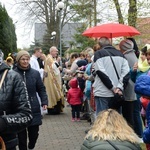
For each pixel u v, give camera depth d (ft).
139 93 15.29
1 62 13.76
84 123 37.83
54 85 43.57
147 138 15.23
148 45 24.27
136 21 61.16
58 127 35.81
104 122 12.76
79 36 115.65
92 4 83.97
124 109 26.86
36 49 41.19
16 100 13.53
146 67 24.36
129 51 27.25
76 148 27.25
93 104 30.48
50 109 44.34
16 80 13.65
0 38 93.76
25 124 13.42
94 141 12.31
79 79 38.70
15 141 13.88
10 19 103.19
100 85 25.16
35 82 24.03
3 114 13.43
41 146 28.07
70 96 39.09
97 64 24.99
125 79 24.90
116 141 12.20
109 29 29.22
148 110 15.72
